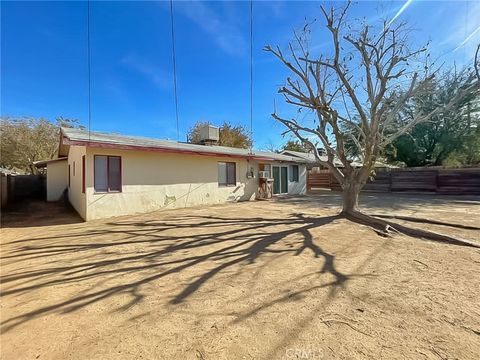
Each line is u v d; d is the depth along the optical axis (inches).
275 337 91.7
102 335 94.5
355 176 343.6
